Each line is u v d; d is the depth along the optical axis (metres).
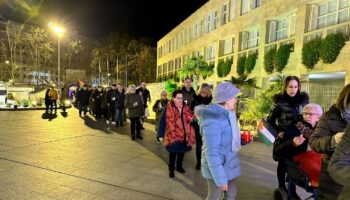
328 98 11.97
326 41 10.30
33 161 6.03
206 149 2.77
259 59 15.15
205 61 22.59
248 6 16.70
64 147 7.52
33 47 46.59
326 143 2.33
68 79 38.56
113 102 12.06
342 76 11.28
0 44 50.28
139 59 58.62
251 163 6.35
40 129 10.58
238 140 2.97
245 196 4.48
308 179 3.01
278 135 3.69
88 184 4.79
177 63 32.62
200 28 24.94
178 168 5.61
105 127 11.62
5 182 4.73
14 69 46.47
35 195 4.25
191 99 6.51
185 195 4.44
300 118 3.63
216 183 2.73
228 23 19.02
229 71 18.61
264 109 9.92
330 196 2.40
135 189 4.64
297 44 12.27
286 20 13.76
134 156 6.79
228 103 2.93
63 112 18.16
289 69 12.69
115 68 62.75
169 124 5.27
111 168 5.75
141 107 9.05
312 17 11.93
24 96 24.69
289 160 3.47
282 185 3.85
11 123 12.11
